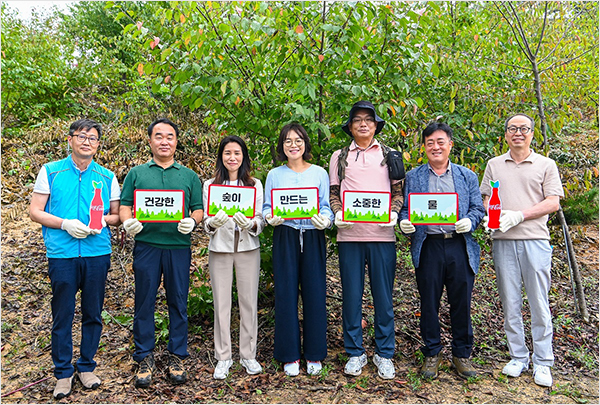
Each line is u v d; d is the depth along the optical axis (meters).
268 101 3.61
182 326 3.02
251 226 3.02
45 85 7.95
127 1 4.12
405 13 3.62
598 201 5.97
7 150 6.75
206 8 3.29
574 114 4.52
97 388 2.89
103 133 6.98
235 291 3.85
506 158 3.18
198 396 2.82
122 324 3.72
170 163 3.07
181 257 3.00
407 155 3.73
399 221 3.11
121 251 5.03
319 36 3.62
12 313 3.81
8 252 4.73
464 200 3.03
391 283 3.12
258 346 3.53
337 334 3.77
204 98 3.43
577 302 4.16
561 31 4.76
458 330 3.08
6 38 7.78
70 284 2.75
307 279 3.06
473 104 4.44
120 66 8.72
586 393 2.93
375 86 3.66
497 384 3.03
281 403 2.76
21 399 2.76
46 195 2.78
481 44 4.94
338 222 2.99
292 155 3.08
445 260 3.00
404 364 3.29
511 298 3.14
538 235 3.05
